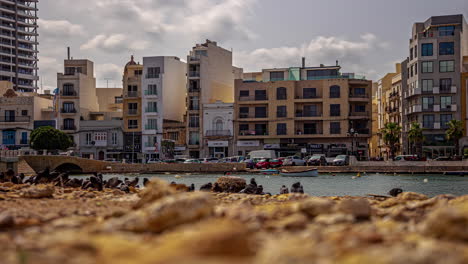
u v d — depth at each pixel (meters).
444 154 95.19
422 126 97.38
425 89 97.38
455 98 95.75
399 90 110.69
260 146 107.06
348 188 47.84
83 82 118.44
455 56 96.12
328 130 103.62
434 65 97.00
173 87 118.31
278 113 105.81
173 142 111.19
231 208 13.33
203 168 86.00
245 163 84.25
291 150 105.19
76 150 113.81
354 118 102.75
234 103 108.62
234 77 131.88
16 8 165.25
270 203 18.67
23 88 167.75
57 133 97.25
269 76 111.50
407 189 47.00
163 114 114.00
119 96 137.12
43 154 87.12
